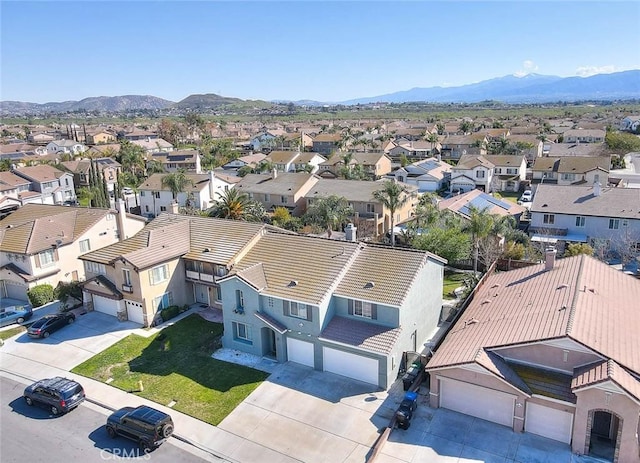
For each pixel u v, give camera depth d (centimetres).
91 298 4291
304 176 8119
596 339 2453
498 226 4897
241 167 11806
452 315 3916
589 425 2300
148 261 3922
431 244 5031
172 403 2941
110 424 2656
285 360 3356
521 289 3362
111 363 3422
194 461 2469
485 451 2409
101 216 5206
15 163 12288
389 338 2997
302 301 3153
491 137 15900
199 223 4534
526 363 2602
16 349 3681
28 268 4544
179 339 3725
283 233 4241
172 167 12638
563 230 5741
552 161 9562
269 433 2641
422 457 2388
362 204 6931
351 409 2803
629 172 9575
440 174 9912
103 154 14688
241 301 3462
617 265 5053
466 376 2608
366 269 3356
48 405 2920
